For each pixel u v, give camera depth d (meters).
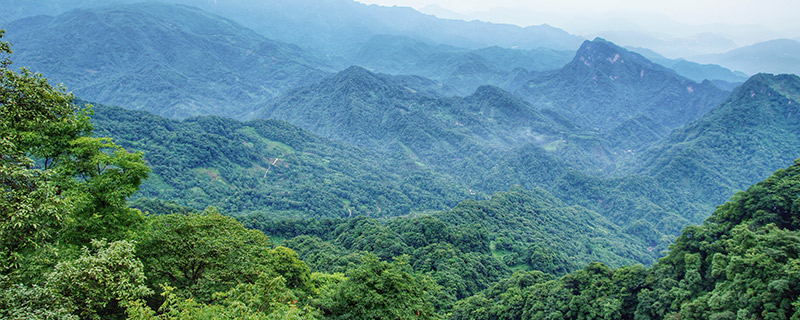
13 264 20.73
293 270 48.59
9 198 20.22
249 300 25.06
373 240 109.12
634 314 64.88
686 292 59.53
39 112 27.41
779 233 58.59
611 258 161.75
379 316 31.14
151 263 32.41
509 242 135.88
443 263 97.81
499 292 88.75
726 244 63.50
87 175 34.25
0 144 21.89
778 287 47.75
